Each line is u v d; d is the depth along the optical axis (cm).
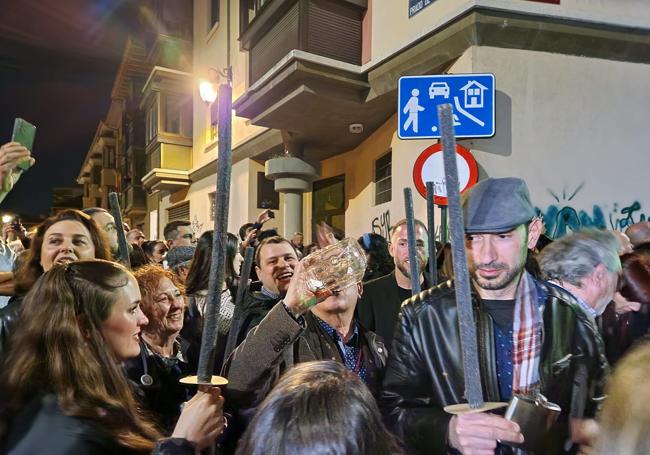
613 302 176
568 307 132
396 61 533
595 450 67
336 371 76
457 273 91
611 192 473
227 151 95
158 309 180
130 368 160
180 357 186
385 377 147
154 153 1370
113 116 2431
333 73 568
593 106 471
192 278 261
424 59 496
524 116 455
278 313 125
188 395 170
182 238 472
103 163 2662
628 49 474
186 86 1348
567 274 164
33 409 102
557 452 108
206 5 1202
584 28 460
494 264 125
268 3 640
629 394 64
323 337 167
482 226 123
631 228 297
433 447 123
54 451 96
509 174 449
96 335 117
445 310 135
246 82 920
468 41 448
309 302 124
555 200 458
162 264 476
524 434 99
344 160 844
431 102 378
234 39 990
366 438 65
